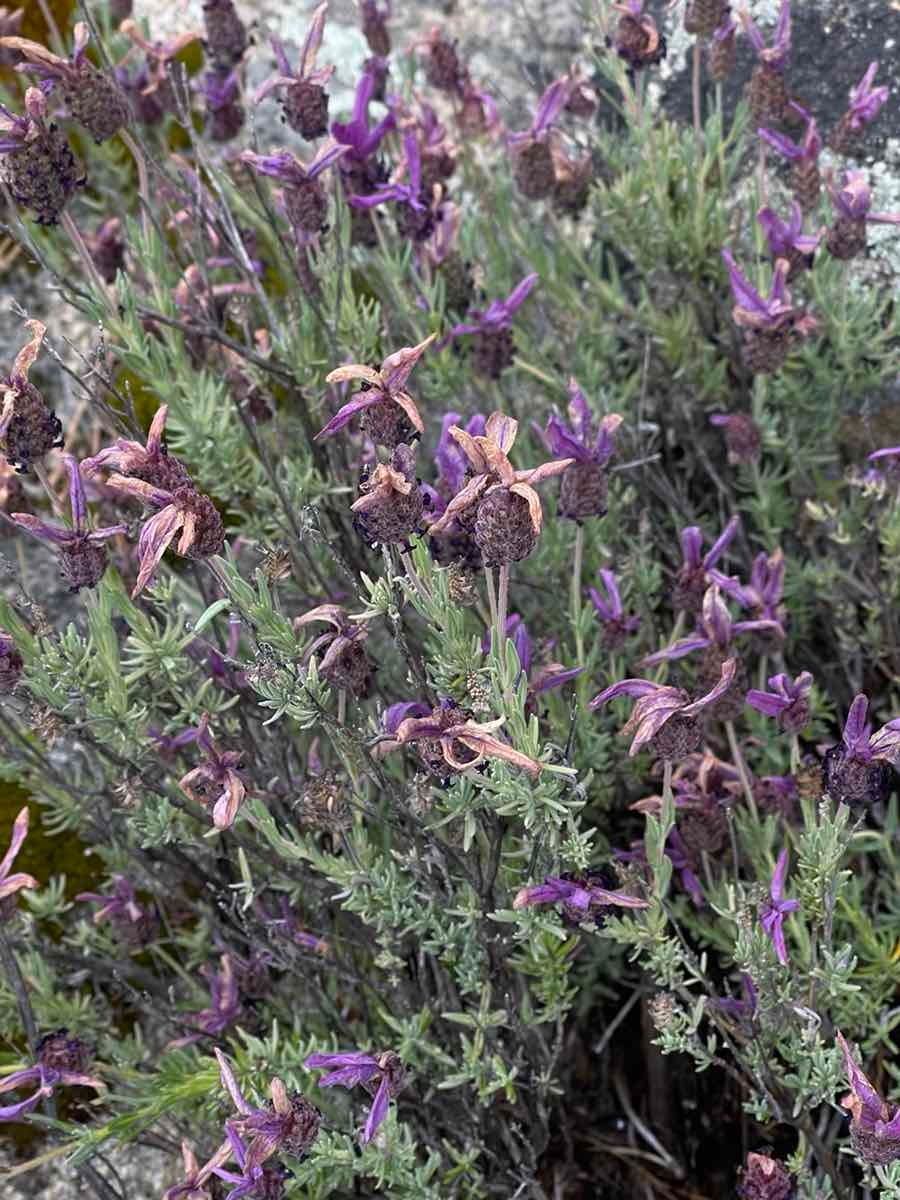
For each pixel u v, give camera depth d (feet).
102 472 1.09
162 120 1.36
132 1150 1.06
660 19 1.38
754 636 0.98
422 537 0.78
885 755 0.78
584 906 0.83
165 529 0.74
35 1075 0.91
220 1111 0.97
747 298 1.06
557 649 1.07
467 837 0.83
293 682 0.80
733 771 0.94
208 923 1.05
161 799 0.97
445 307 1.27
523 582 1.09
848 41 1.27
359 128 1.08
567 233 1.50
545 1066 1.00
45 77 1.00
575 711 0.86
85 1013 1.04
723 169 1.24
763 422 1.18
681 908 1.03
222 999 1.00
